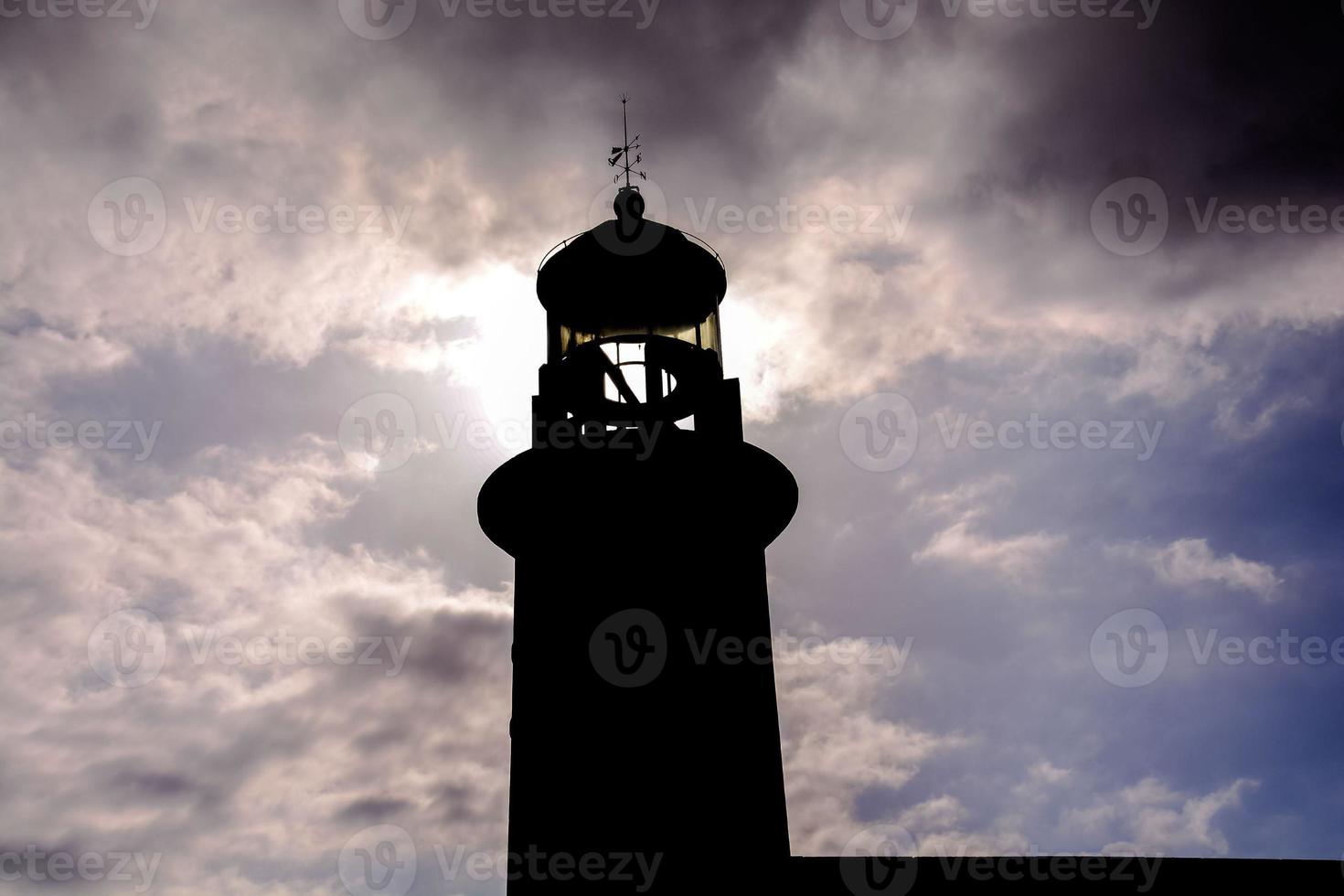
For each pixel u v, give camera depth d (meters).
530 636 25.23
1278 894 22.36
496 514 26.41
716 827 23.11
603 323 29.41
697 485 25.69
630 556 25.42
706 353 28.06
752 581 25.59
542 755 24.00
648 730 23.91
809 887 23.02
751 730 24.05
